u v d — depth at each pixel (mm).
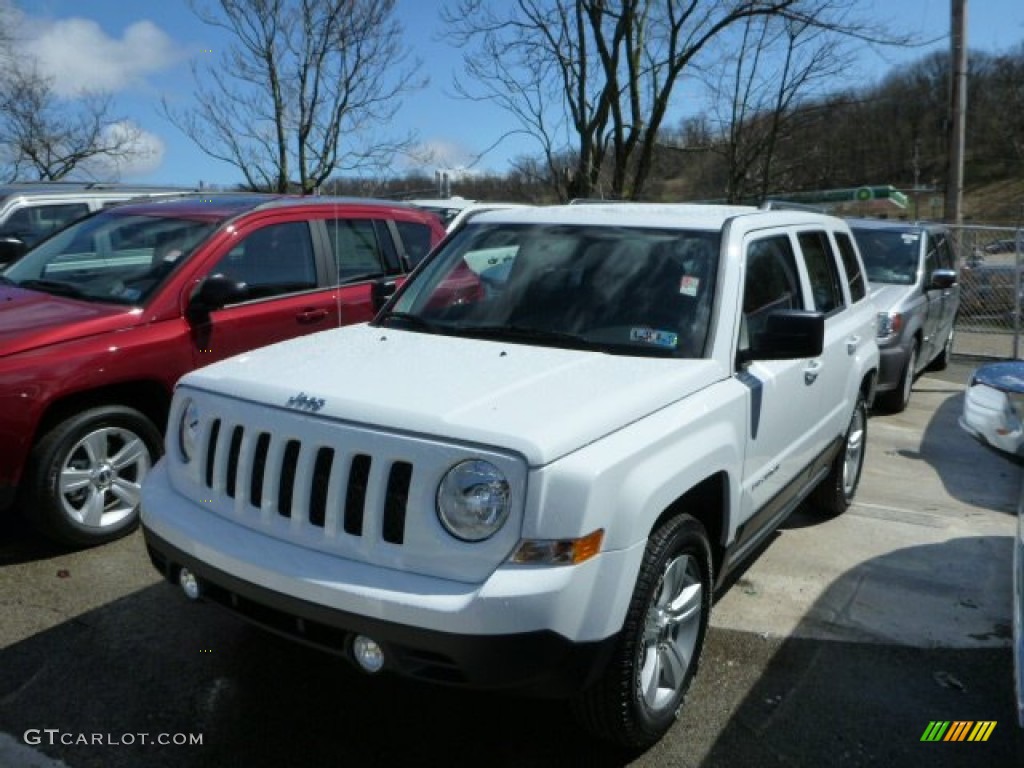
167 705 3451
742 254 4035
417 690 3615
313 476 2936
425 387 3109
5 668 3656
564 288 4004
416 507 2750
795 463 4492
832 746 3328
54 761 3092
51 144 22328
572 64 15883
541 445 2707
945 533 5555
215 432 3287
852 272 5785
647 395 3180
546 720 3438
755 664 3891
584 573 2707
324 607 2775
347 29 14727
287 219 6078
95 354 4711
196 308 5246
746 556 4180
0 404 4336
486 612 2598
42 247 6070
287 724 3357
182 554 3150
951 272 9672
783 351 3703
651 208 4652
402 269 6879
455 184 17734
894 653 4031
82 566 4621
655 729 3213
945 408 9484
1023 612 3018
